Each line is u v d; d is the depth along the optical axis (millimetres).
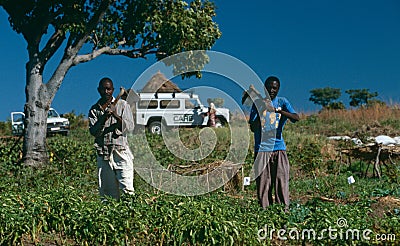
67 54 15414
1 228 6316
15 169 14000
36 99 15328
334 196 10766
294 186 11820
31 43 15242
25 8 15117
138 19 16391
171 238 6266
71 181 12531
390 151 13312
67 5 14703
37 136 15234
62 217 6480
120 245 6230
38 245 6695
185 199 7207
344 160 15867
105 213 6355
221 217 6281
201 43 16766
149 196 7238
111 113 7801
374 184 11977
